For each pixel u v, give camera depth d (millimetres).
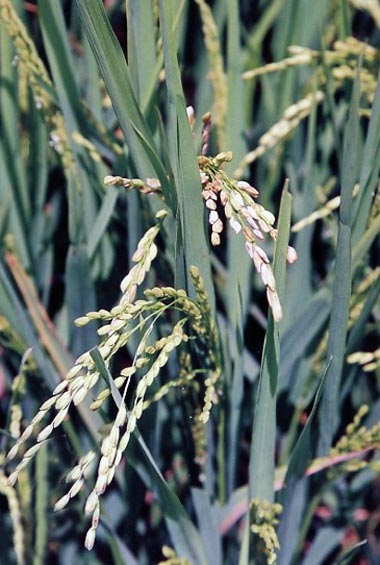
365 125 629
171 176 513
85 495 600
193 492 575
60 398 436
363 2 607
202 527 581
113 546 590
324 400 543
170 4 477
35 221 635
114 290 626
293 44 642
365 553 632
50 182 648
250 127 659
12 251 610
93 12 472
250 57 653
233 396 568
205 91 646
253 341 639
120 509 618
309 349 606
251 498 550
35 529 615
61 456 612
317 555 610
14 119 624
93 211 609
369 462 581
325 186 613
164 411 601
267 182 646
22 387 562
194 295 517
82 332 603
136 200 549
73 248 577
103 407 592
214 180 466
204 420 512
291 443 606
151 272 583
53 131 593
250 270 602
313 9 632
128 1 513
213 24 599
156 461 593
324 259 651
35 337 569
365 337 634
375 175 534
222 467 585
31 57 569
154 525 620
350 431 563
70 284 589
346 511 614
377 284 540
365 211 544
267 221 438
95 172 604
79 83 636
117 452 433
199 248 502
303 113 583
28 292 583
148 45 532
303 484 564
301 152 651
